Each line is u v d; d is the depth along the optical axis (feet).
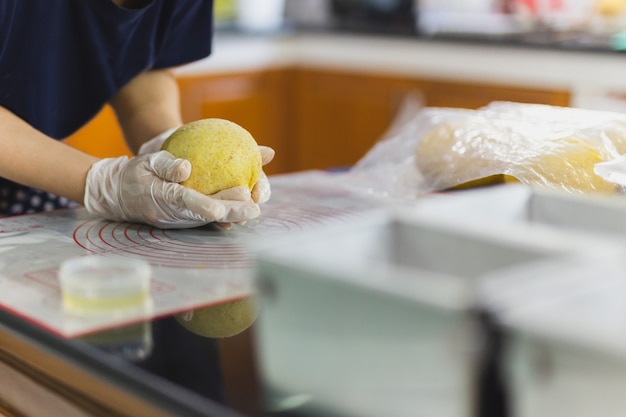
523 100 7.97
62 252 3.03
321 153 9.77
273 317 1.82
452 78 8.44
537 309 1.51
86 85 4.33
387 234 2.15
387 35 8.87
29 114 4.08
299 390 1.79
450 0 9.73
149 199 3.29
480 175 3.66
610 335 1.41
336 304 1.68
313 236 2.00
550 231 2.07
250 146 3.41
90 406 2.06
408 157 4.22
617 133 3.81
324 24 9.85
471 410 1.54
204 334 2.20
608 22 8.53
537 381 1.49
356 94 9.28
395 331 1.60
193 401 1.80
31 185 3.68
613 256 1.77
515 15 9.15
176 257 2.96
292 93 9.86
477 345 1.51
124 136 4.50
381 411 1.65
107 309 2.39
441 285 1.59
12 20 3.81
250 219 3.36
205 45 4.53
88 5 4.07
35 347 2.21
